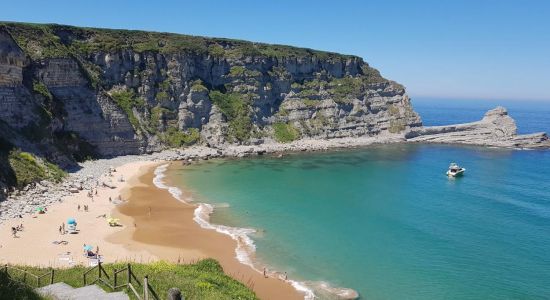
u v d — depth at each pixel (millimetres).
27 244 58625
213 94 162500
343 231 71500
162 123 144250
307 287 51312
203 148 146500
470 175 121000
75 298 22281
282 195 94562
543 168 131625
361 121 191000
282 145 162375
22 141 92750
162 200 87062
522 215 82062
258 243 65250
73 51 133375
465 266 58062
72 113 118750
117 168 114938
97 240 62656
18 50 100562
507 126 192000
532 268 57625
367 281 53312
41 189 82000
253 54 173625
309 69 192000
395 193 99000
